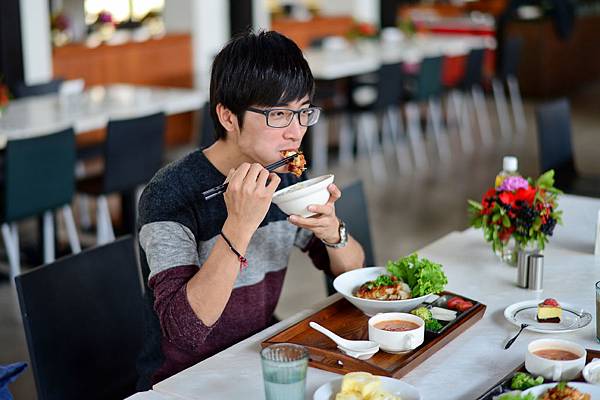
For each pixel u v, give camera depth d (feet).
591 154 23.29
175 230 6.04
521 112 29.53
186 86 25.57
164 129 14.79
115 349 6.99
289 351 4.74
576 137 25.50
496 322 6.27
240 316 6.51
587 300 6.66
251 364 5.68
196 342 5.74
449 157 23.58
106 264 7.02
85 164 22.67
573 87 34.99
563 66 33.99
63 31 23.44
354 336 5.99
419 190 20.24
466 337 6.00
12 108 15.74
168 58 24.89
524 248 7.06
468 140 25.59
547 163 13.01
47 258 14.12
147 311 6.40
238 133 5.99
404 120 27.48
